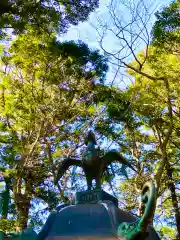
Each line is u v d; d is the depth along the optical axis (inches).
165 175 928.3
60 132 883.4
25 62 907.4
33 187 926.4
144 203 251.9
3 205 362.3
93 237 268.5
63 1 632.4
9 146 867.4
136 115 885.2
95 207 297.1
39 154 888.3
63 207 308.2
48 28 683.4
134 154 882.1
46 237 277.0
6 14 570.3
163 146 801.6
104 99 898.1
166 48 796.0
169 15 771.4
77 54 876.0
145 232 250.2
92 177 337.7
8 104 899.4
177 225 930.7
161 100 855.7
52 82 897.5
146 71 904.3
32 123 888.3
